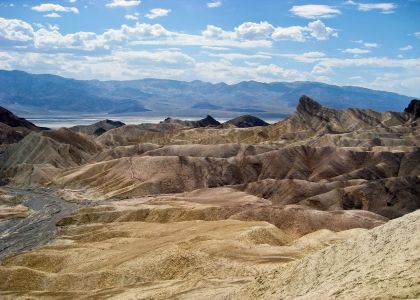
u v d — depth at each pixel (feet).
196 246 232.12
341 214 361.71
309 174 615.57
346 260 124.88
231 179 611.88
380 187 493.36
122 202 490.08
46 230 415.44
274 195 506.89
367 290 92.89
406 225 122.31
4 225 449.48
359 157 627.46
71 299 196.85
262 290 137.90
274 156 636.07
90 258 270.05
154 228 337.31
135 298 176.76
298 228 346.13
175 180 599.57
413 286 86.07
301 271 133.90
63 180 648.79
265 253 216.95
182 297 159.33
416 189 496.23
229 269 196.24
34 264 276.00
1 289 226.79
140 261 227.61
